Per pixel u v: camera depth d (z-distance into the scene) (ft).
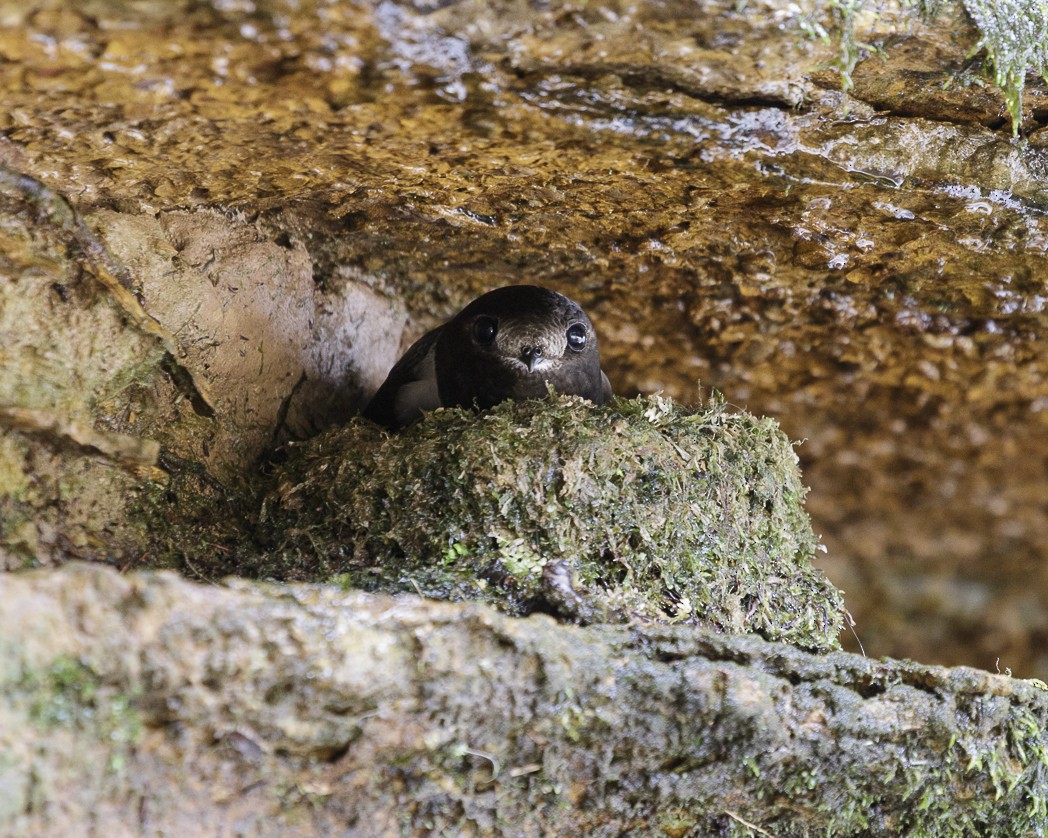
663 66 11.29
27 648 8.76
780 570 15.85
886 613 28.02
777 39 10.91
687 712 11.59
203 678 9.53
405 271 19.16
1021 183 13.44
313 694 9.98
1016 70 11.51
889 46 11.39
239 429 15.97
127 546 13.47
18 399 12.55
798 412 22.63
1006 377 20.43
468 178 14.25
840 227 15.17
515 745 11.07
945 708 12.60
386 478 14.56
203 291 15.25
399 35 10.22
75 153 12.63
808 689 12.13
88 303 13.28
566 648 11.15
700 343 20.30
